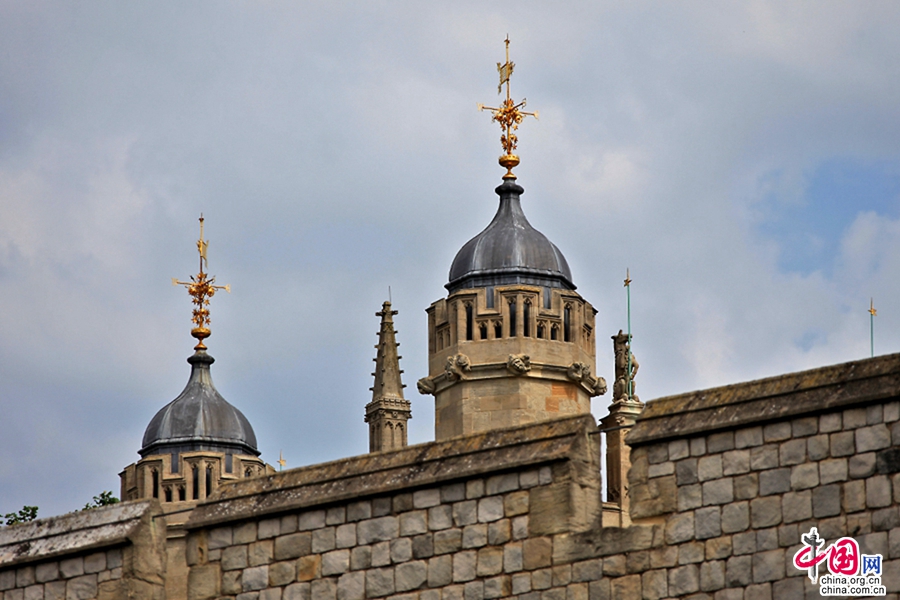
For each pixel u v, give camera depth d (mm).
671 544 101875
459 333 183000
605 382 185125
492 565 106000
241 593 112062
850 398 99062
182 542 145250
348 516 110438
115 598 115438
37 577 117750
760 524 100125
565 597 103812
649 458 103312
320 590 110188
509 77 196375
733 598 100062
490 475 107062
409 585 107938
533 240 186750
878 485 98000
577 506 104750
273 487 113250
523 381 181375
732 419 101562
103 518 117688
